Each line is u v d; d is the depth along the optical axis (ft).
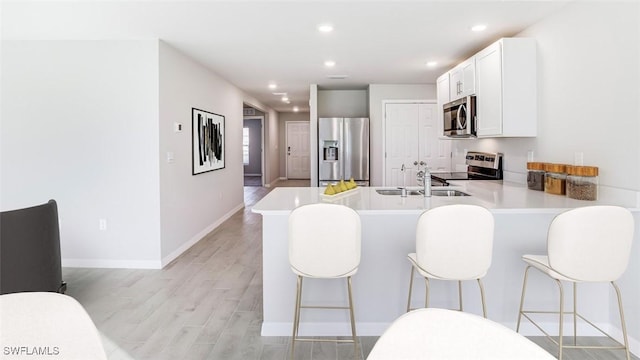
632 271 7.38
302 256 6.27
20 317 2.82
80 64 12.18
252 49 13.58
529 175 10.41
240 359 7.18
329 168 21.52
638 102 7.23
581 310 8.07
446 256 6.06
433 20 10.50
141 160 12.30
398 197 9.38
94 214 12.47
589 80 8.50
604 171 8.11
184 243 14.55
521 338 2.51
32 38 12.08
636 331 7.27
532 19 10.30
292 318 8.13
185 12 9.91
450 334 2.63
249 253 14.26
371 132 21.56
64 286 9.61
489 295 8.13
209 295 10.22
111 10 9.77
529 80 10.41
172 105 13.26
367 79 19.81
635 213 7.30
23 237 7.96
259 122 48.39
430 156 21.43
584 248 6.02
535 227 8.04
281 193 10.24
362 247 8.09
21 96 12.29
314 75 18.63
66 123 12.32
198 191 16.06
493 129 10.84
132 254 12.51
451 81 14.23
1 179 12.48
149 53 12.15
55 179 12.43
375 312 8.16
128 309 9.32
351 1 9.28
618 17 7.67
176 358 7.19
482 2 9.25
